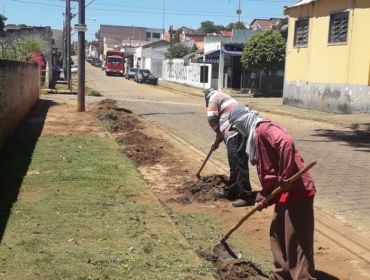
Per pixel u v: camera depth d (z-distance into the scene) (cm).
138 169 965
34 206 655
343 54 2388
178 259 503
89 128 1476
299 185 429
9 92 1205
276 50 3938
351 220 718
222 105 789
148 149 1166
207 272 479
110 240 543
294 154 425
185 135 1552
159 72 8169
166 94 4247
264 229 660
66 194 719
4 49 1728
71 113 1872
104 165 926
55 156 998
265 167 437
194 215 718
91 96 3300
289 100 2930
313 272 443
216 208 753
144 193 750
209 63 4841
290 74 2914
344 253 584
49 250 507
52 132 1356
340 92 2412
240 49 4662
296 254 436
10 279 438
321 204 799
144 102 3039
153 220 622
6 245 516
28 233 554
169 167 1021
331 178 992
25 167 895
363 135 1698
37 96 2448
